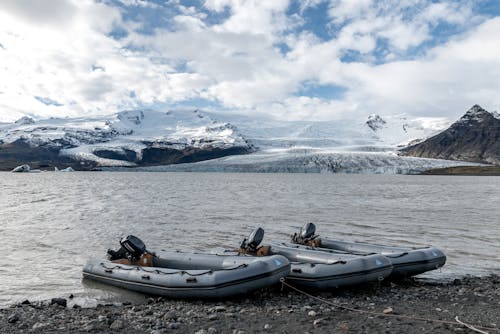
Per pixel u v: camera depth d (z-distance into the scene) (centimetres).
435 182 13088
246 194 6712
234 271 1205
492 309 1116
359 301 1206
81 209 4247
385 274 1334
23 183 11131
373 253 1509
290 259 1489
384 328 952
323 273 1280
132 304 1218
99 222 3234
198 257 1409
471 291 1316
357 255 1393
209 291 1188
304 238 1744
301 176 19650
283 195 6506
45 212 3947
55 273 1633
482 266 1772
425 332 928
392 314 1066
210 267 1348
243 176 19388
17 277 1570
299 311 1097
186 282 1225
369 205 4828
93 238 2502
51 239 2456
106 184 10544
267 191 7588
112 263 1459
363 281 1294
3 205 4684
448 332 930
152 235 2645
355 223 3253
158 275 1291
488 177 19812
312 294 1286
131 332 939
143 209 4259
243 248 1519
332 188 8800
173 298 1249
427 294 1282
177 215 3741
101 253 2056
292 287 1285
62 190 7756
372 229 2938
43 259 1908
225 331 940
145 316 1063
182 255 1449
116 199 5588
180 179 14875
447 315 1059
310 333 921
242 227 3012
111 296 1312
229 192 7250
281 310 1107
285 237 2609
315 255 1448
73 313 1101
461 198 6028
